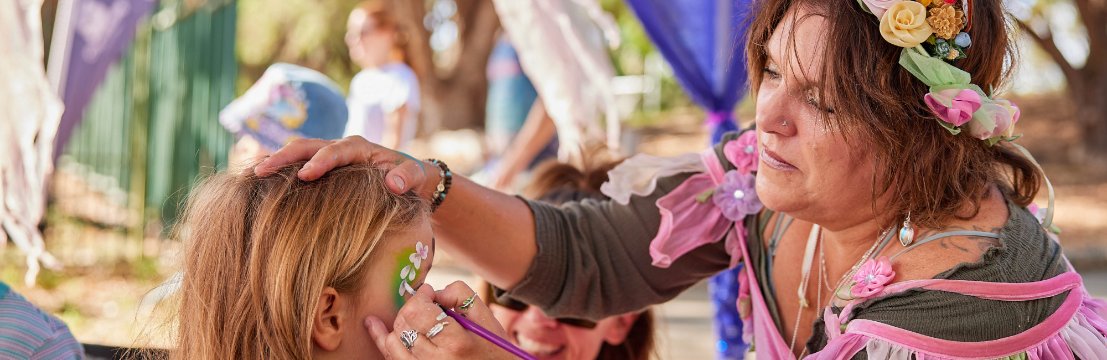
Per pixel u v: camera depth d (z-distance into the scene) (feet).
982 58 4.36
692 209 5.47
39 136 11.43
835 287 4.80
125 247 20.27
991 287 4.14
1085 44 43.06
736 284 10.50
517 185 14.56
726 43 11.34
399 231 4.15
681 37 11.53
